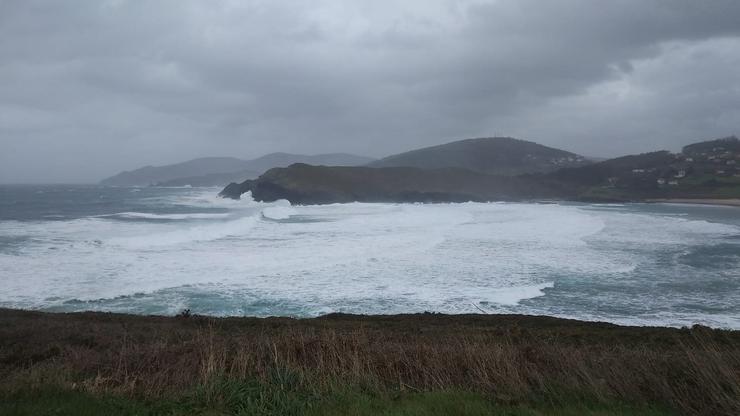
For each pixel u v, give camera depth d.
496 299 17.39
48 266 21.11
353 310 15.98
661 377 5.67
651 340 10.89
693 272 22.45
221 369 5.98
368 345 7.27
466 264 23.36
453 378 6.16
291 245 28.53
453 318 13.96
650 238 34.41
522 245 29.48
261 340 7.61
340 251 26.28
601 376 5.86
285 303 16.67
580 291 18.80
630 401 5.40
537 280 20.33
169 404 5.06
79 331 10.09
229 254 25.05
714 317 15.66
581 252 27.38
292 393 5.39
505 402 5.29
